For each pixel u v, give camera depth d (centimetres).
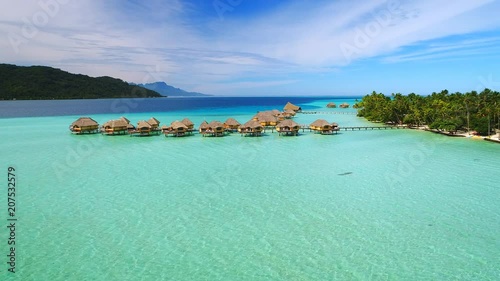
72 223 1522
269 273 1131
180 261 1209
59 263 1189
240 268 1162
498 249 1279
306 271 1141
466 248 1289
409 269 1151
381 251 1273
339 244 1329
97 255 1245
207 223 1527
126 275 1120
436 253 1256
